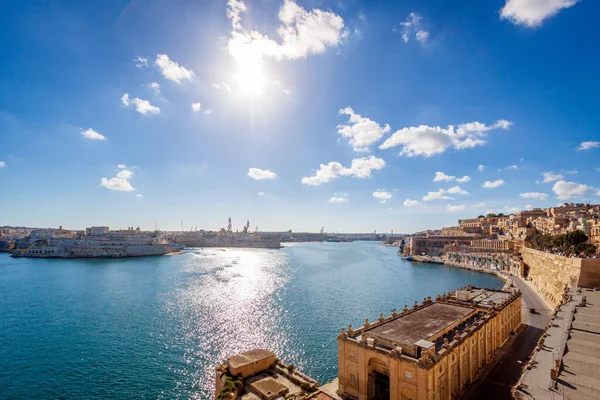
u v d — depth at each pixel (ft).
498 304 187.73
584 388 92.43
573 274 242.37
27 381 173.88
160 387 168.66
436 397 112.98
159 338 237.04
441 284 484.33
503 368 156.15
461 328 152.46
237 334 246.68
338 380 143.43
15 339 236.43
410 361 113.19
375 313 313.53
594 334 130.52
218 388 143.84
